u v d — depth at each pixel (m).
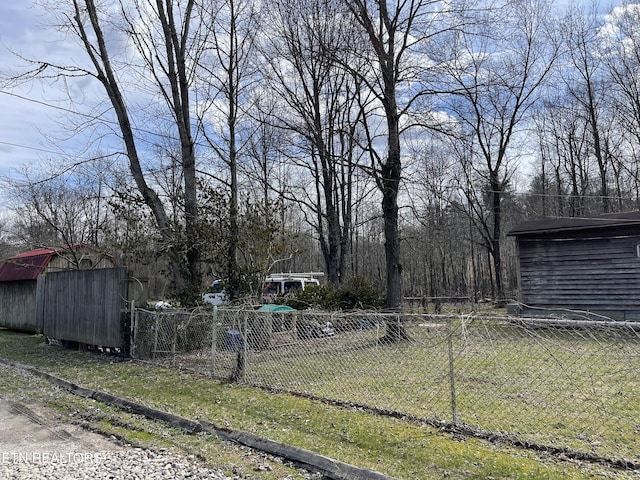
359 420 5.41
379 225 36.28
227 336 9.21
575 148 31.39
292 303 14.87
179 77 13.38
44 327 14.01
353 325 8.38
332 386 7.00
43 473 4.21
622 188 32.78
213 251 11.98
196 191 12.91
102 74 13.15
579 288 15.11
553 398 6.16
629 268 14.36
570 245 15.36
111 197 16.44
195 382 7.71
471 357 8.53
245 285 11.80
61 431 5.62
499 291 25.77
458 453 4.36
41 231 29.50
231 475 4.21
